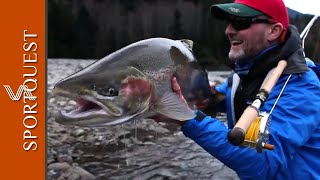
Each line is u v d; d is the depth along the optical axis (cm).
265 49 129
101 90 106
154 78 115
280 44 129
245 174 116
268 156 112
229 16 131
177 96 118
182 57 126
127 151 232
